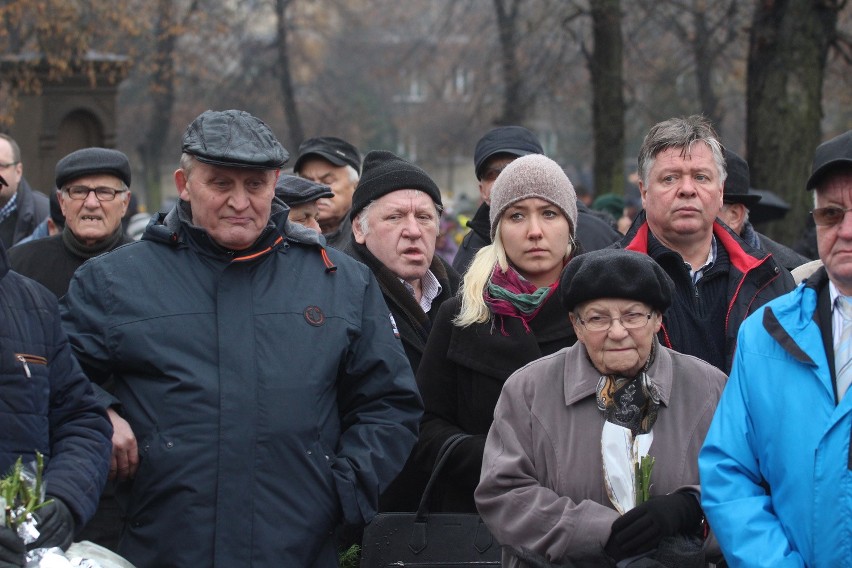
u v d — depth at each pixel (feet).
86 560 15.21
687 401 16.94
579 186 81.35
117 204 26.18
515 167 21.20
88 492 15.80
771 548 14.46
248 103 140.15
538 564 16.35
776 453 14.82
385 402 18.06
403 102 234.58
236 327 16.97
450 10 116.47
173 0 115.44
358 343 17.93
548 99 106.11
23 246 26.45
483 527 19.20
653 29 94.84
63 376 16.33
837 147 14.52
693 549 15.92
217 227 17.08
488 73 105.70
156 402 16.80
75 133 67.51
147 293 17.11
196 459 16.53
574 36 79.51
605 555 15.92
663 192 21.08
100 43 96.27
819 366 14.62
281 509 16.72
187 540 16.47
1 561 14.21
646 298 16.48
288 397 16.87
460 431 20.51
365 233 23.86
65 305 17.46
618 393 16.83
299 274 17.72
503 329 20.47
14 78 66.13
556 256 21.07
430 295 24.73
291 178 27.61
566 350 17.60
